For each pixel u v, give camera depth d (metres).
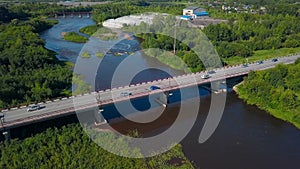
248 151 74.19
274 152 74.00
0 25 190.75
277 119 90.12
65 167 63.59
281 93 96.38
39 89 95.31
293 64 118.50
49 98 94.56
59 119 77.56
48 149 67.69
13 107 80.81
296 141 78.69
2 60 118.06
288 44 165.25
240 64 124.81
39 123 75.25
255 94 102.56
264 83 102.44
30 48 133.88
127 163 66.62
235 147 75.62
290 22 194.38
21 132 72.31
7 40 147.12
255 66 121.69
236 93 108.19
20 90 91.88
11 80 98.31
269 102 97.06
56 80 105.44
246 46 154.88
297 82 104.06
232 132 82.31
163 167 66.88
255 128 84.81
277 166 69.00
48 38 191.88
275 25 194.88
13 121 70.69
